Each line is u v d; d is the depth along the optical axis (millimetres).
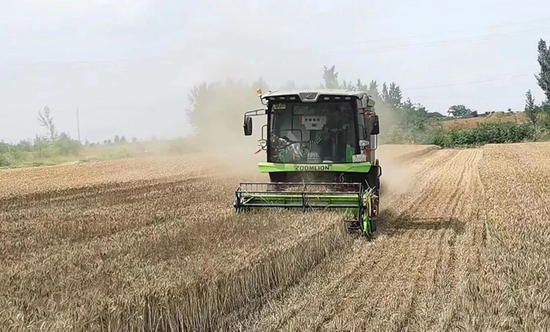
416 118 73062
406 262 10844
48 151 56312
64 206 17531
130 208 16188
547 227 11188
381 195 21328
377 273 10047
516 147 50406
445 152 52781
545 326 6461
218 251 9102
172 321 7035
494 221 12781
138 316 6594
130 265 8180
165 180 27453
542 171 25297
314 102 14656
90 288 6988
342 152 14625
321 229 11055
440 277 9695
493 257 9734
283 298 8633
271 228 11180
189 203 17016
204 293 7543
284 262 9336
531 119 77500
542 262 8492
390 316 7688
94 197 20500
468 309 7277
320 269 10273
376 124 14602
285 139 14836
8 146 56312
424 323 7273
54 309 6238
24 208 17219
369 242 12586
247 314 7984
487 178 22391
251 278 8562
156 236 10539
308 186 14414
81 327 5938
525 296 7254
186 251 9188
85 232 11859
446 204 18984
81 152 61750
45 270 7918
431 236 13359
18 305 6379
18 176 31594
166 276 7496
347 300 8508
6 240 11016
